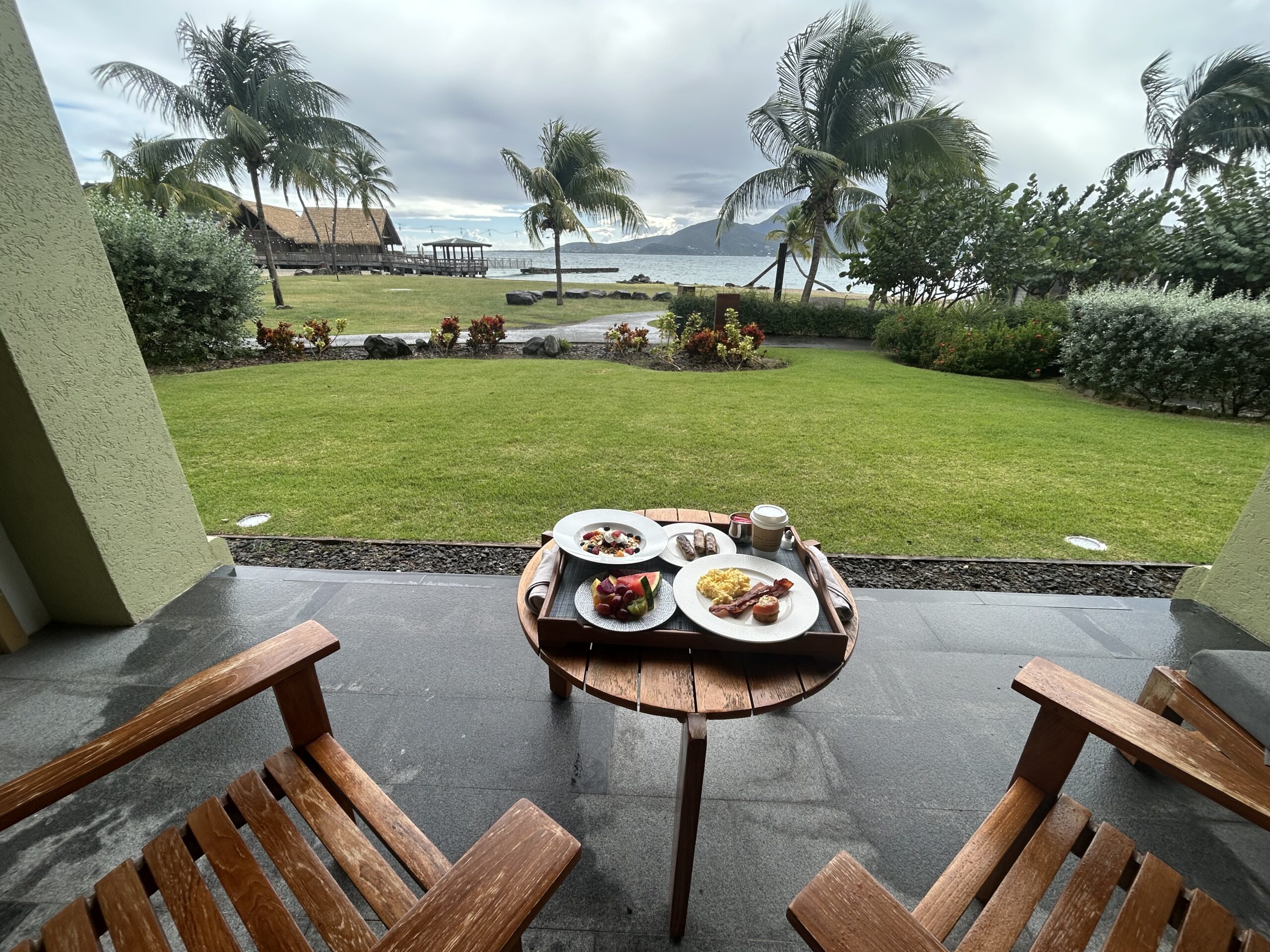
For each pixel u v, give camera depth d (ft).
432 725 6.44
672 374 30.14
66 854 4.92
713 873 4.86
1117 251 40.06
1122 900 4.71
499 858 2.79
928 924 3.30
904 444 17.76
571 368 31.19
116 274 26.78
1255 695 4.72
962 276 43.68
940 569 10.26
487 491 13.42
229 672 3.90
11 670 7.18
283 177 49.44
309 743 4.41
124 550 7.95
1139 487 14.37
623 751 6.11
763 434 18.54
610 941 4.35
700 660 4.44
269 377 27.20
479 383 26.37
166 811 5.32
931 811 5.49
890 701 6.95
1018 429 19.77
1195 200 35.99
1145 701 5.74
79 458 7.23
